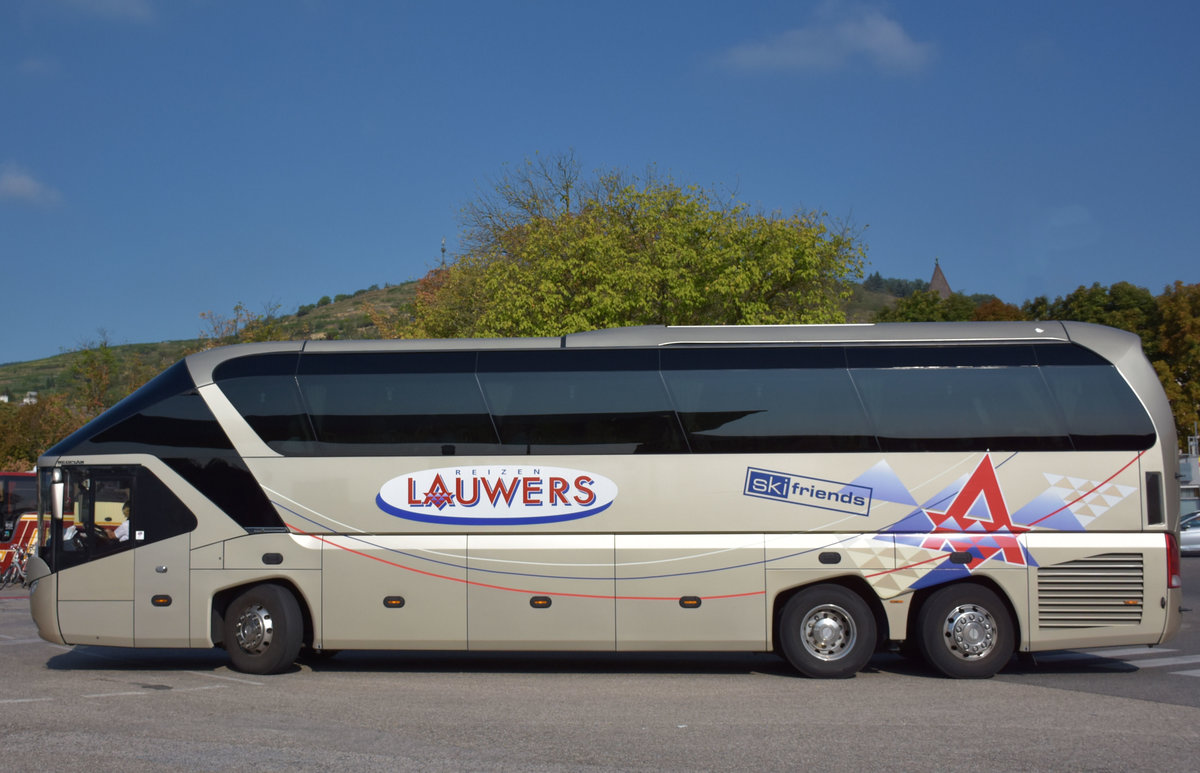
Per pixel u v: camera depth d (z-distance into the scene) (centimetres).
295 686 1036
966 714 875
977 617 1074
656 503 1077
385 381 1120
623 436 1089
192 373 1149
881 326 1125
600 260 2891
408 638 1088
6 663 1225
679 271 2891
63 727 813
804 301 3016
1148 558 1063
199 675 1114
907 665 1192
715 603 1070
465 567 1088
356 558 1098
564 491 1085
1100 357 1095
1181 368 5103
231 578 1109
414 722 836
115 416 1152
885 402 1086
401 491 1099
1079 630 1061
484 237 4097
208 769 677
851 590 1079
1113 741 766
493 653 1338
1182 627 1496
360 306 14738
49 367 15412
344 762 695
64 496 1148
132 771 672
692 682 1068
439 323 3759
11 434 4853
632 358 1109
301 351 1141
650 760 704
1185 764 696
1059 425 1077
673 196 3083
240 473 1120
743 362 1102
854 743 758
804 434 1081
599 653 1335
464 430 1102
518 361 1116
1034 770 680
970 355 1098
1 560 2603
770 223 3011
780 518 1070
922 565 1065
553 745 749
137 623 1119
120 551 1129
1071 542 1066
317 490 1107
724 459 1080
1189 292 5197
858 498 1071
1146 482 1070
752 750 735
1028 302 6550
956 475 1073
